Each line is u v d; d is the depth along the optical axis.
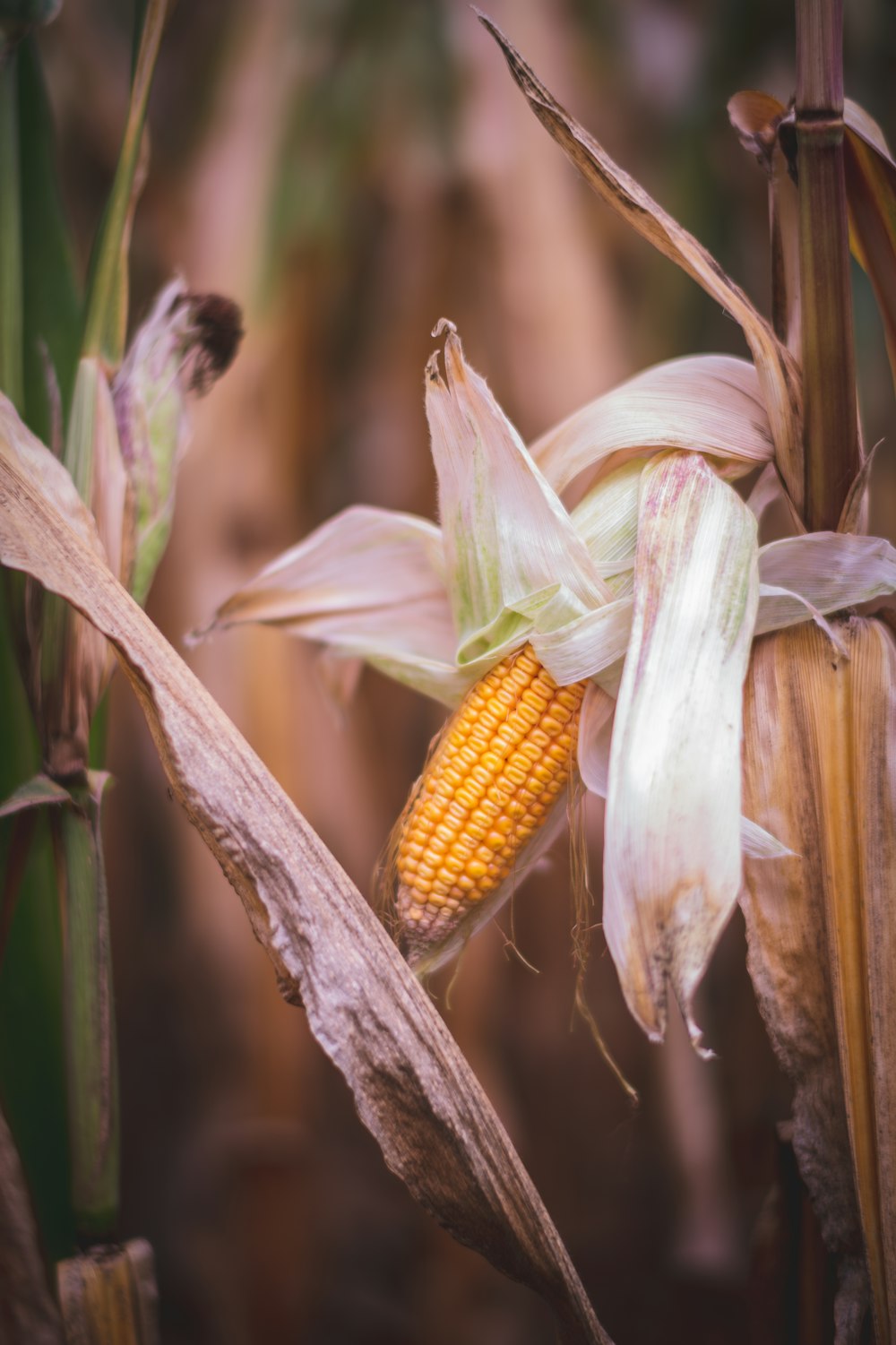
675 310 1.49
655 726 0.69
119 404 0.78
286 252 1.36
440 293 1.61
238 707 1.26
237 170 1.35
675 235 0.73
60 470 0.73
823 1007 0.72
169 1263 1.40
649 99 1.50
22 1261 0.73
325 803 1.44
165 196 1.42
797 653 0.73
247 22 1.38
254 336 1.34
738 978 1.38
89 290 0.77
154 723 0.70
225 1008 1.26
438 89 1.45
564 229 1.40
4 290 0.79
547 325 1.39
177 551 1.31
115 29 1.56
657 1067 1.34
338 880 0.70
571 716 0.72
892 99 1.39
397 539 0.83
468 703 0.73
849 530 0.74
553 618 0.72
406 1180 0.69
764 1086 1.36
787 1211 0.78
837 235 0.72
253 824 0.70
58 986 0.80
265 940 0.70
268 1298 1.21
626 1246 1.40
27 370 0.81
